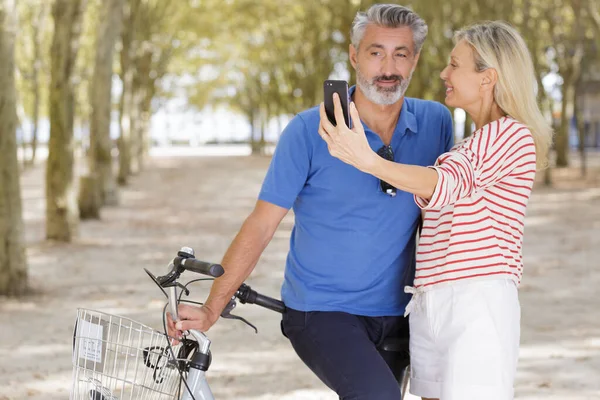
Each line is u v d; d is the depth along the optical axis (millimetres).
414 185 3297
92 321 3154
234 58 57875
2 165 10828
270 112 63281
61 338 8641
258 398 6465
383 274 3912
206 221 20297
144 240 16688
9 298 10695
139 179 36656
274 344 8203
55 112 15922
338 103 3309
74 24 15555
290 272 3980
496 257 3514
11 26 10641
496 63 3549
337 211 3838
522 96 3561
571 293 10969
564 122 34906
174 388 3143
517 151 3512
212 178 37406
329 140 3348
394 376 3990
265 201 3826
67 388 6863
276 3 41156
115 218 20797
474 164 3457
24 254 11000
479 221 3520
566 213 21844
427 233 3674
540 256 14406
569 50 34031
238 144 107438
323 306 3859
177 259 3350
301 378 7020
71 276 12383
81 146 58531
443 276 3570
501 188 3547
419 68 25938
